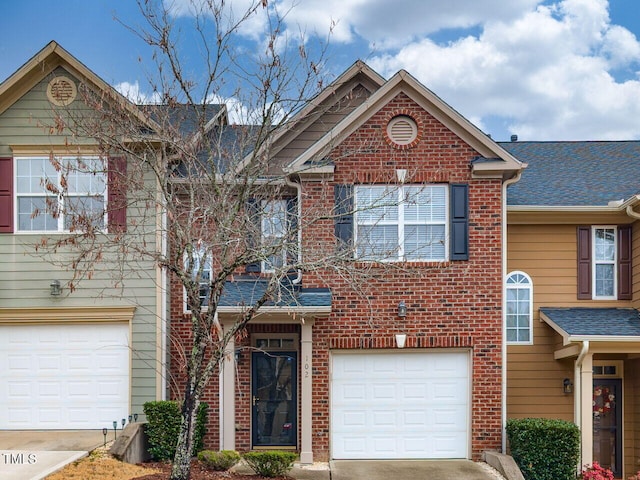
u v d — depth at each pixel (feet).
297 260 41.93
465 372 48.44
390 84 48.03
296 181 48.75
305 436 46.60
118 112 41.75
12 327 49.78
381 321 48.11
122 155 42.91
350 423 48.21
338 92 54.80
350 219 47.62
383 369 48.57
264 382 51.21
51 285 49.06
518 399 53.31
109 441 44.45
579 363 47.88
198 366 34.88
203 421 47.50
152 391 48.75
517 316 54.13
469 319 48.03
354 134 48.55
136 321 49.21
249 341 50.98
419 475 43.19
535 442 44.39
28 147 49.65
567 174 59.52
